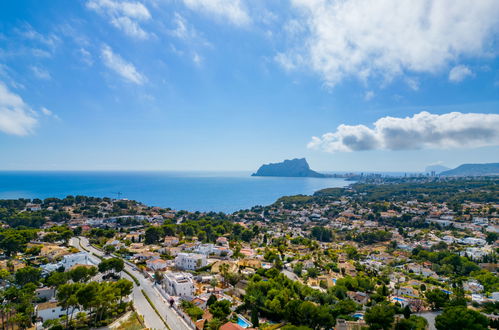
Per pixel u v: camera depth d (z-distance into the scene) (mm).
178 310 94625
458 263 181625
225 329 76500
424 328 84438
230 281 127125
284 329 74188
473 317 77938
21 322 83250
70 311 93625
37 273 120438
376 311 83812
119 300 100500
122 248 180000
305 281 139875
